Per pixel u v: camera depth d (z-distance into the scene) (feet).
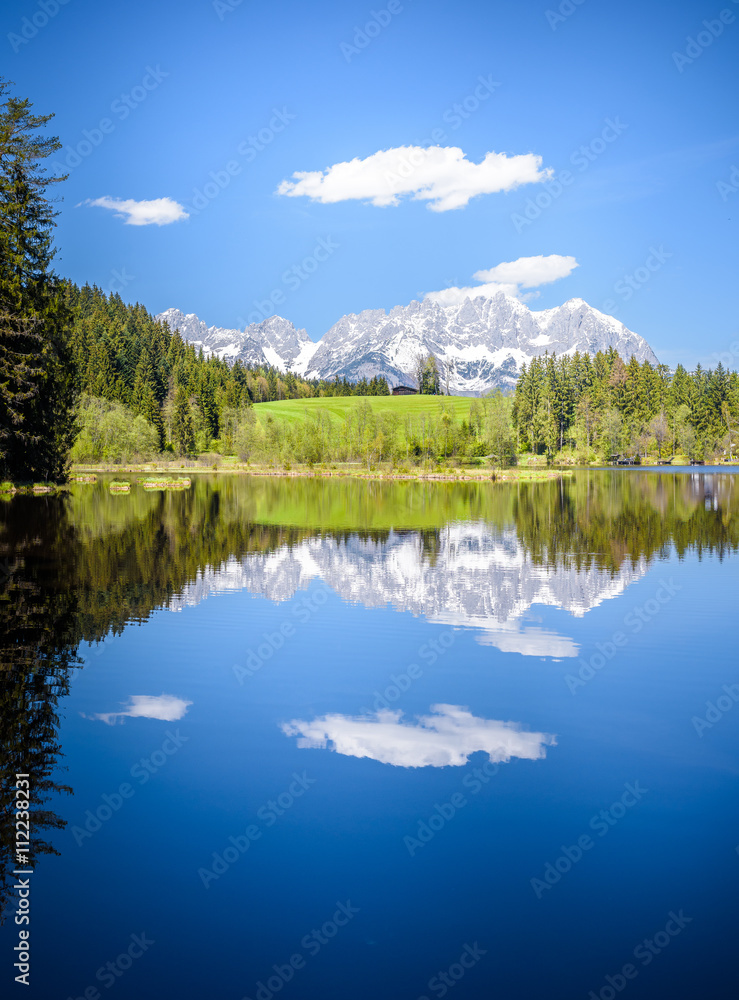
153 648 40.91
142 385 496.64
